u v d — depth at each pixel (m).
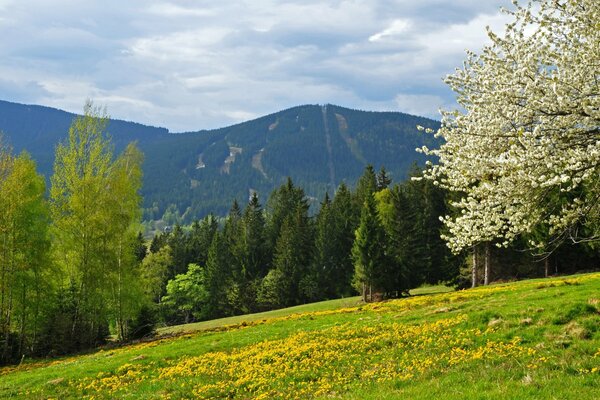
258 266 108.31
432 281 85.88
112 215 50.09
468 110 16.72
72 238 48.44
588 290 25.72
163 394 21.02
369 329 26.52
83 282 48.62
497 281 70.62
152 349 32.88
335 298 94.00
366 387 16.42
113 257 50.38
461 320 23.33
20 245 44.59
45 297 47.34
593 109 13.59
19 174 45.28
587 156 13.11
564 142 14.09
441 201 84.69
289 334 30.56
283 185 124.06
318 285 93.44
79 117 50.00
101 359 32.31
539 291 29.59
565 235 15.33
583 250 66.44
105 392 23.20
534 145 13.75
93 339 50.16
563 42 14.71
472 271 67.69
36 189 46.69
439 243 84.38
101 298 49.56
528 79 14.72
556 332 18.72
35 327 47.12
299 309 71.44
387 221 84.25
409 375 16.56
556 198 15.20
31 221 45.91
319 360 22.12
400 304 39.19
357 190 119.06
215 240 104.88
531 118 14.72
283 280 94.44
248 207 115.69
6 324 43.84
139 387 23.02
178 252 116.38
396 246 78.25
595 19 13.98
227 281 101.81
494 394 11.98
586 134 14.02
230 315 100.44
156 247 131.25
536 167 13.88
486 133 15.16
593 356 15.02
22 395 25.17
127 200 52.12
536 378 13.05
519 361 15.81
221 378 22.20
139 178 55.19
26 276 45.03
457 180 16.11
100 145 50.28
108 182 51.28
